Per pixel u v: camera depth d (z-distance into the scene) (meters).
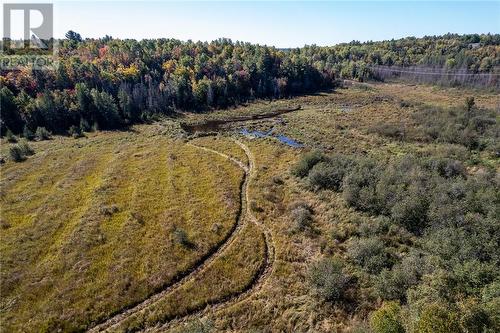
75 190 54.75
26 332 29.61
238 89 133.38
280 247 40.81
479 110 95.56
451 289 27.11
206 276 36.28
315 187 53.31
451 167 55.78
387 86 163.88
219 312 31.91
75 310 31.83
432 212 40.84
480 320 21.53
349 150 72.62
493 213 38.34
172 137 84.06
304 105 122.62
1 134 84.94
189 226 44.84
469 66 165.50
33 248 40.16
